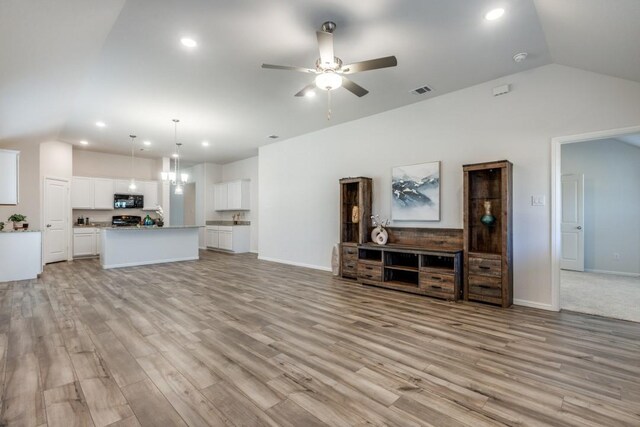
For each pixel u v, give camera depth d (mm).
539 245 3693
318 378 2137
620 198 5820
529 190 3762
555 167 3592
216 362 2357
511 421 1703
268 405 1840
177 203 12016
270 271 6023
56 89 3830
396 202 4965
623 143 5781
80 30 2680
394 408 1816
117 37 2934
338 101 4656
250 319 3303
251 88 4133
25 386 2014
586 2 2295
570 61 3365
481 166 3818
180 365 2307
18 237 5195
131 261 6641
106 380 2094
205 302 3926
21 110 4207
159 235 7070
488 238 4059
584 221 6160
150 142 7168
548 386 2045
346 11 2590
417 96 4523
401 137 4949
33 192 6137
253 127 6000
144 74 3699
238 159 9453
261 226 7676
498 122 3984
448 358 2432
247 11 2576
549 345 2664
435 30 2883
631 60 2848
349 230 5613
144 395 1929
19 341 2713
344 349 2588
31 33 2525
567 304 3826
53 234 6922
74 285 4824
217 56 3311
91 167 8219
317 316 3404
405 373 2205
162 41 3014
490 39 3045
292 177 6844
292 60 3410
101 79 3820
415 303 3891
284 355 2479
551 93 3605
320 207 6254
